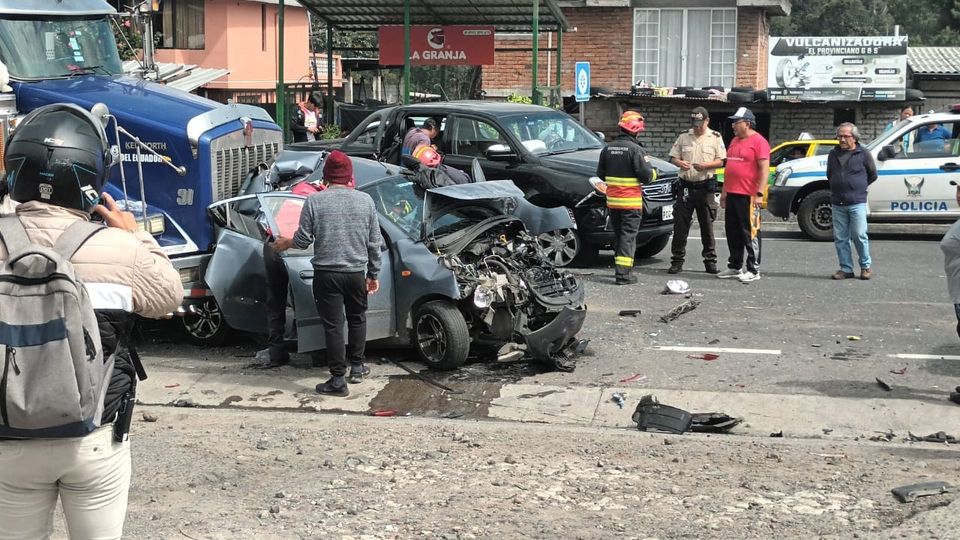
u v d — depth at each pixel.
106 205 3.64
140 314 3.59
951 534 5.29
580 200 12.79
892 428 7.24
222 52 31.69
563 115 14.29
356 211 7.95
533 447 6.75
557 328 8.42
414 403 7.93
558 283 9.09
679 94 24.03
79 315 3.21
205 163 9.19
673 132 24.84
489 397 8.02
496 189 9.37
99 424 3.32
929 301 11.13
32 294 3.18
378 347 9.50
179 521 5.46
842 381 8.23
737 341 9.50
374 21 22.64
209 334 9.55
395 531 5.34
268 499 5.81
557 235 12.34
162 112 9.28
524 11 20.94
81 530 3.46
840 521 5.47
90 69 10.11
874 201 15.50
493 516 5.55
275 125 10.45
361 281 8.05
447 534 5.29
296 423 7.31
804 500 5.78
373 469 6.33
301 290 8.44
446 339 8.57
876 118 24.25
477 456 6.57
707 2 25.27
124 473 3.52
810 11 51.59
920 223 15.75
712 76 25.58
